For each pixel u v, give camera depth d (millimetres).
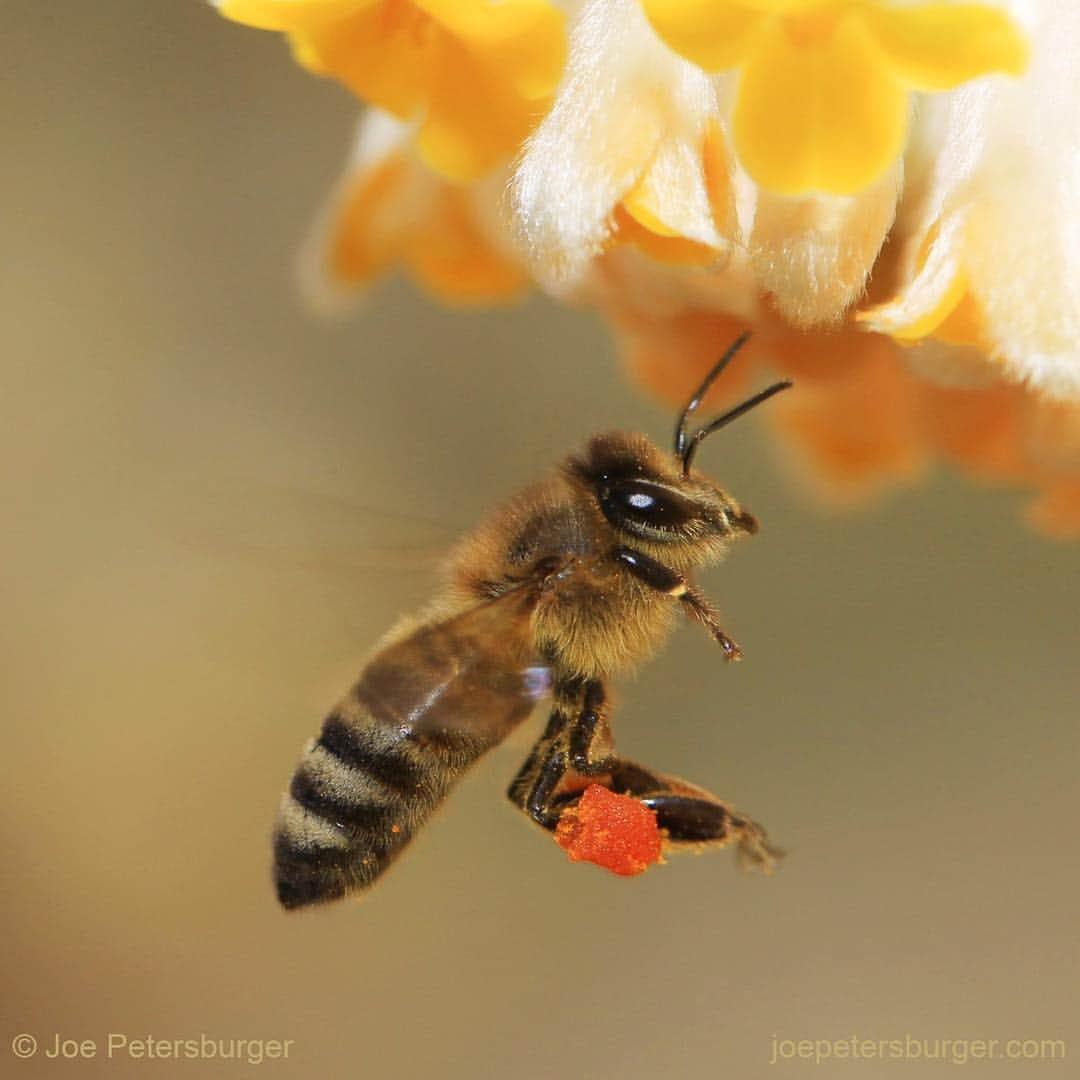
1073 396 136
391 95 138
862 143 134
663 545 144
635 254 140
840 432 144
